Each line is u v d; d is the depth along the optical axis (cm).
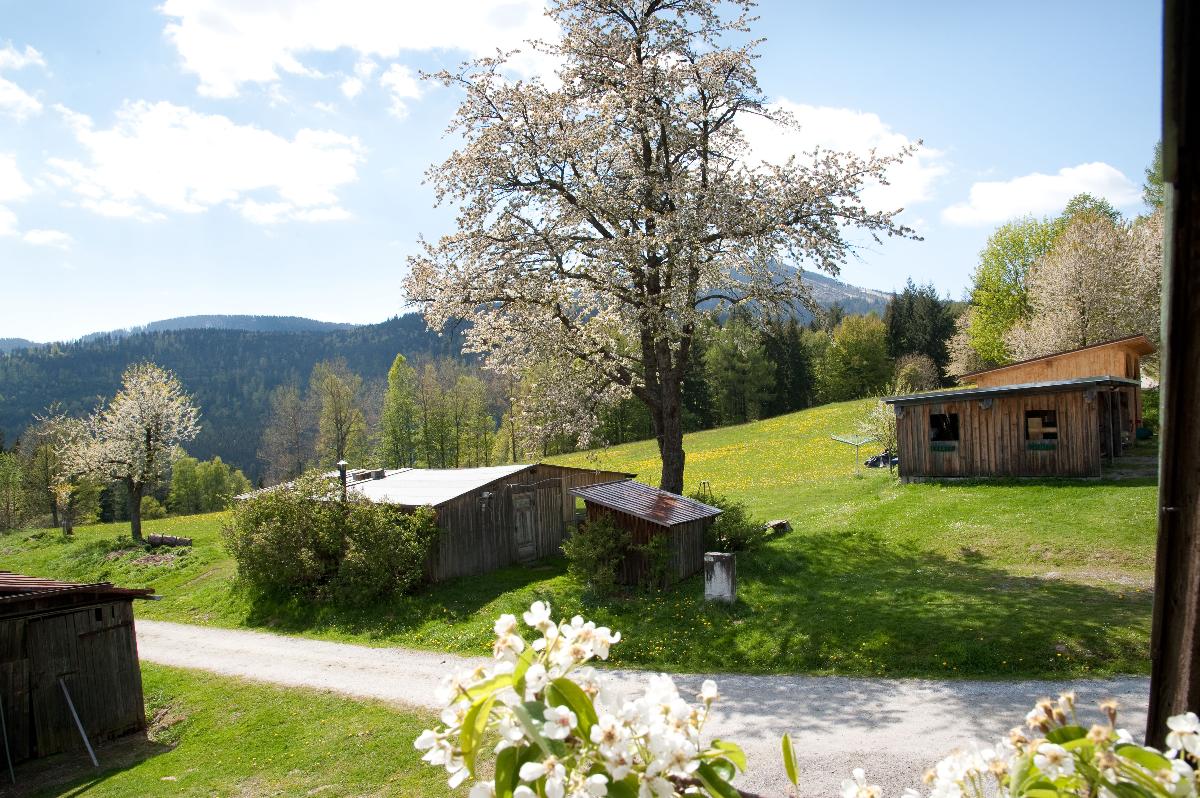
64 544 4156
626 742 200
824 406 6856
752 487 3734
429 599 2197
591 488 2103
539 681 204
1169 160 174
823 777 983
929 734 1079
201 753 1430
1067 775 182
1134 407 3247
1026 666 1275
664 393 2425
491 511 2533
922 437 2677
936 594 1617
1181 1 165
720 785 211
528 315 2367
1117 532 1852
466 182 2225
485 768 1163
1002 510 2161
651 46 2281
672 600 1809
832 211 2111
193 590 2775
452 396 7650
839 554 2044
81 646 1616
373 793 1159
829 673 1376
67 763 1517
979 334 5841
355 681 1680
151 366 4016
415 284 2327
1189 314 177
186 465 9762
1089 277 4338
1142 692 1134
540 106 2191
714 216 2094
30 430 7806
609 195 2162
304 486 2425
